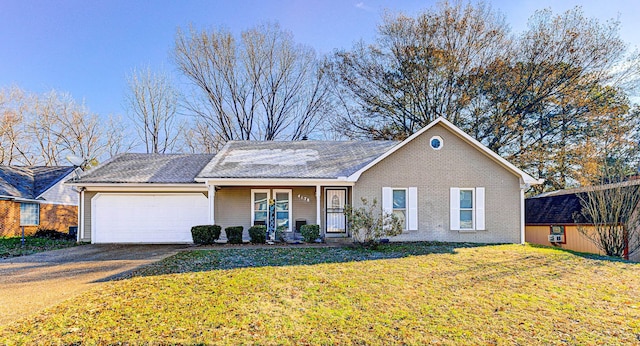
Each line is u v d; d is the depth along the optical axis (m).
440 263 10.12
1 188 18.42
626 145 23.03
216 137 31.47
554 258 11.08
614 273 9.25
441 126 15.02
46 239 16.91
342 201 15.88
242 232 14.79
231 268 9.27
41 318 5.89
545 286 7.97
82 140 33.09
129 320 5.78
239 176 14.17
